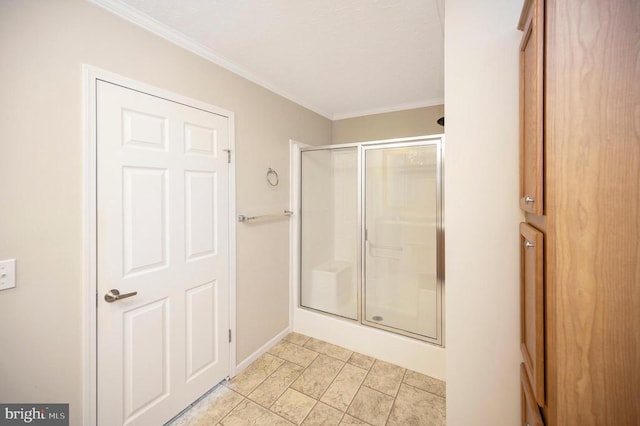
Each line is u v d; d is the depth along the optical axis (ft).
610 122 2.03
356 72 6.73
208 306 5.75
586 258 2.09
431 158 7.05
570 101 2.11
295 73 6.76
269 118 7.40
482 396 3.63
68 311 3.74
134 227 4.45
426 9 4.40
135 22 4.42
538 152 2.30
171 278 5.03
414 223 7.38
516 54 3.33
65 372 3.72
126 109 4.32
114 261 4.21
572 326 2.13
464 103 3.58
